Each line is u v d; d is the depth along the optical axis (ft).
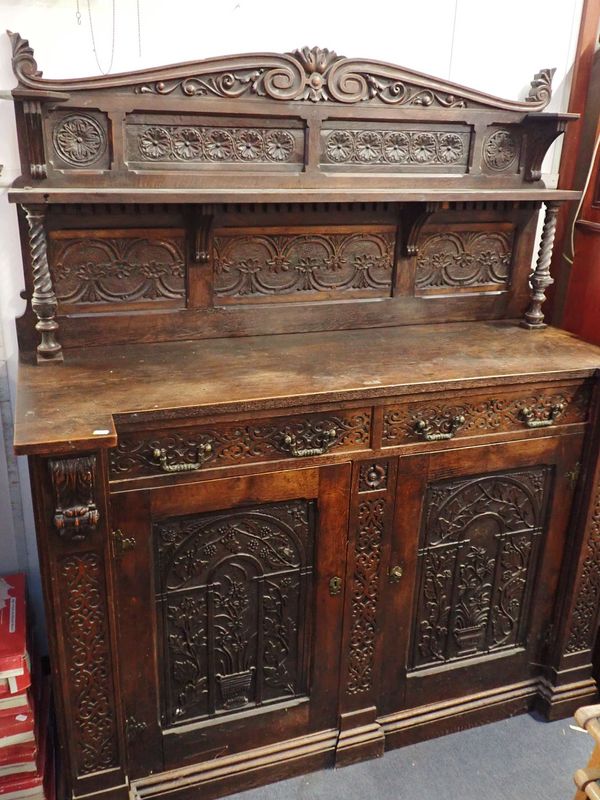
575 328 7.54
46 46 5.49
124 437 4.86
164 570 5.33
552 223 6.65
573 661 6.93
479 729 6.84
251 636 5.81
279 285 6.40
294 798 5.99
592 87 7.06
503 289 7.20
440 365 5.84
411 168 6.33
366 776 6.24
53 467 4.48
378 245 6.60
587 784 4.38
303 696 6.14
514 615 6.75
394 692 6.47
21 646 5.37
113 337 6.02
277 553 5.64
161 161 5.63
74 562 4.89
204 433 5.06
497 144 6.54
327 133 5.99
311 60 5.71
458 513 6.14
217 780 5.94
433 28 6.42
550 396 6.05
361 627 6.10
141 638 5.41
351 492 5.63
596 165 7.06
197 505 5.21
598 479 6.31
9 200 4.85
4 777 5.44
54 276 5.72
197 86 5.52
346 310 6.66
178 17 5.73
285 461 5.34
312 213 6.25
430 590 6.28
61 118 5.30
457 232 6.81
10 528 6.61
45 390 5.07
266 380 5.37
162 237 5.91
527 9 6.66
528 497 6.37
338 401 5.27
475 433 5.90
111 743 5.48
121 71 5.72
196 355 5.91
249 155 5.85
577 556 6.54
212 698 5.85
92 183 5.47
